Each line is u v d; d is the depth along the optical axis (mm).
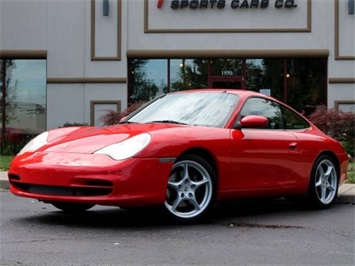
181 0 16547
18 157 5660
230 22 16547
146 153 5078
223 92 6402
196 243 4715
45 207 6750
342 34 16453
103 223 5598
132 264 4008
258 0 16469
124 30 16656
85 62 16703
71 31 16766
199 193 5625
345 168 7438
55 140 5742
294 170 6527
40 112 17234
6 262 4012
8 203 7102
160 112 6328
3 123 17297
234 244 4715
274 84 16672
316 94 16656
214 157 5602
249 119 5840
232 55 16547
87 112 16688
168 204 5371
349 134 14148
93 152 5191
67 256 4195
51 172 5109
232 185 5785
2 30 16891
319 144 6918
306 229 5520
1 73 17266
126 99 16656
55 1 16766
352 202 7672
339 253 4484
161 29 16641
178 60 16812
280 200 7703
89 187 4977
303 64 16672
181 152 5297
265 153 6121
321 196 7008
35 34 16844
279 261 4184
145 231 5176
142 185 5043
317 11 16469
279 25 16484
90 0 16672
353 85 16438
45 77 17219
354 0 16422
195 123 5938
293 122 6898
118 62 16641
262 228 5520
